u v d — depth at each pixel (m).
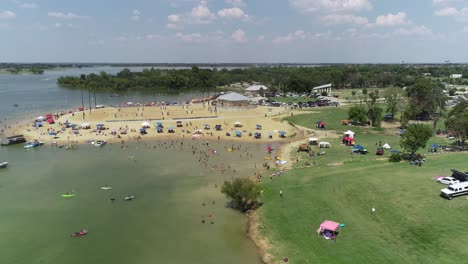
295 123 143.50
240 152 103.19
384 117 153.25
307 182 73.44
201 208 65.06
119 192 72.56
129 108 182.50
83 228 57.44
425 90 150.50
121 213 62.97
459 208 54.91
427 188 63.12
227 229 57.31
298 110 175.88
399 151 93.31
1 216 61.78
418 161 80.06
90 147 109.62
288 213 60.75
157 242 53.16
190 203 67.19
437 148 96.50
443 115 148.00
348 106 188.88
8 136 123.25
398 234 51.34
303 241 52.09
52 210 64.19
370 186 66.75
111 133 125.44
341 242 50.72
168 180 79.56
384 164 82.06
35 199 69.12
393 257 46.09
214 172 85.00
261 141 116.75
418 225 52.19
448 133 119.06
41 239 54.00
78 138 119.94
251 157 97.62
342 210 59.91
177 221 59.97
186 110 176.75
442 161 80.38
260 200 67.25
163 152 103.56
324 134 124.56
